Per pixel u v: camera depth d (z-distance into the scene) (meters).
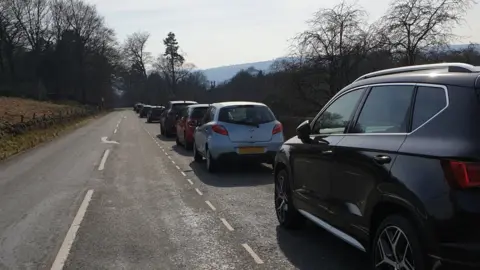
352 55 17.77
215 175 11.30
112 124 39.44
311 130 5.91
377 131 4.41
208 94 51.78
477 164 3.22
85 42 86.31
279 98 21.30
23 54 81.06
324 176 5.22
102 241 6.07
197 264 5.18
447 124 3.54
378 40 15.73
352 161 4.55
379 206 4.12
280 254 5.44
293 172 6.16
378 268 4.09
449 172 3.34
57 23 84.50
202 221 6.99
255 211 7.56
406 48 14.23
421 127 3.80
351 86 5.27
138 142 21.33
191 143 17.12
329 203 5.09
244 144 11.30
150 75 93.62
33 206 8.22
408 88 4.18
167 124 24.38
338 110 5.36
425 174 3.53
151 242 6.00
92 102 88.12
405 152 3.81
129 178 11.08
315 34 18.59
